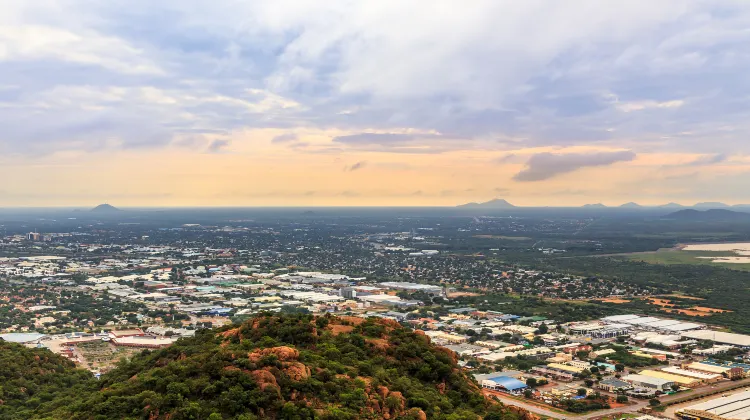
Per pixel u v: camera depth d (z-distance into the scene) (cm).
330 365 13300
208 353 13325
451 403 14112
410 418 12262
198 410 11275
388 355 15188
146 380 12731
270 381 11944
